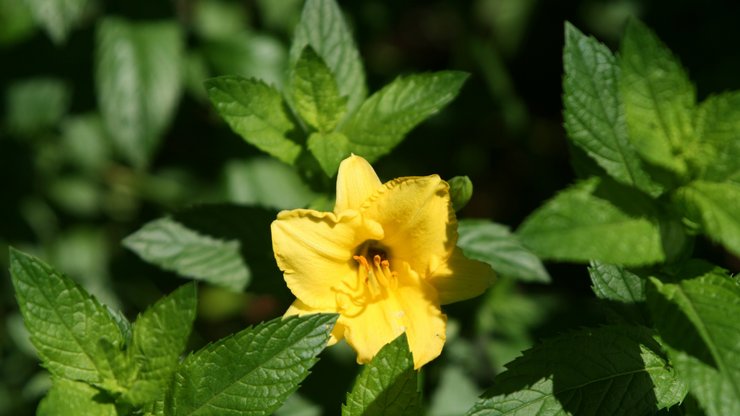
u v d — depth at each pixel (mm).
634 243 628
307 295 658
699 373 606
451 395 762
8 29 842
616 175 644
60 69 874
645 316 660
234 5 886
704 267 629
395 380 627
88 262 892
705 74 872
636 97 630
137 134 817
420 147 890
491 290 759
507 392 642
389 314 662
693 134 625
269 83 841
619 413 640
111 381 631
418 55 1051
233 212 705
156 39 820
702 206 619
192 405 629
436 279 662
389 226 659
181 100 866
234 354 628
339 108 670
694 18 886
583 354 644
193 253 701
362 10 899
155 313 625
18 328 839
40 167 899
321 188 691
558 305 777
